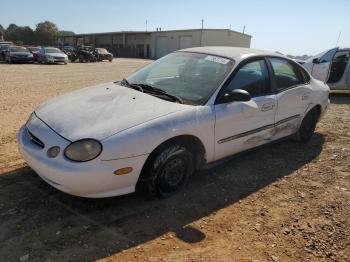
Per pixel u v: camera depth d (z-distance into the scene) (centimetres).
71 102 373
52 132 320
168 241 299
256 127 434
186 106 362
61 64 2688
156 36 5462
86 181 296
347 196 399
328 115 820
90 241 291
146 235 305
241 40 5188
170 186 364
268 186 414
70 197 354
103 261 269
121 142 304
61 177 296
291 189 410
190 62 441
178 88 400
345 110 899
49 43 8200
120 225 316
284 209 364
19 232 296
